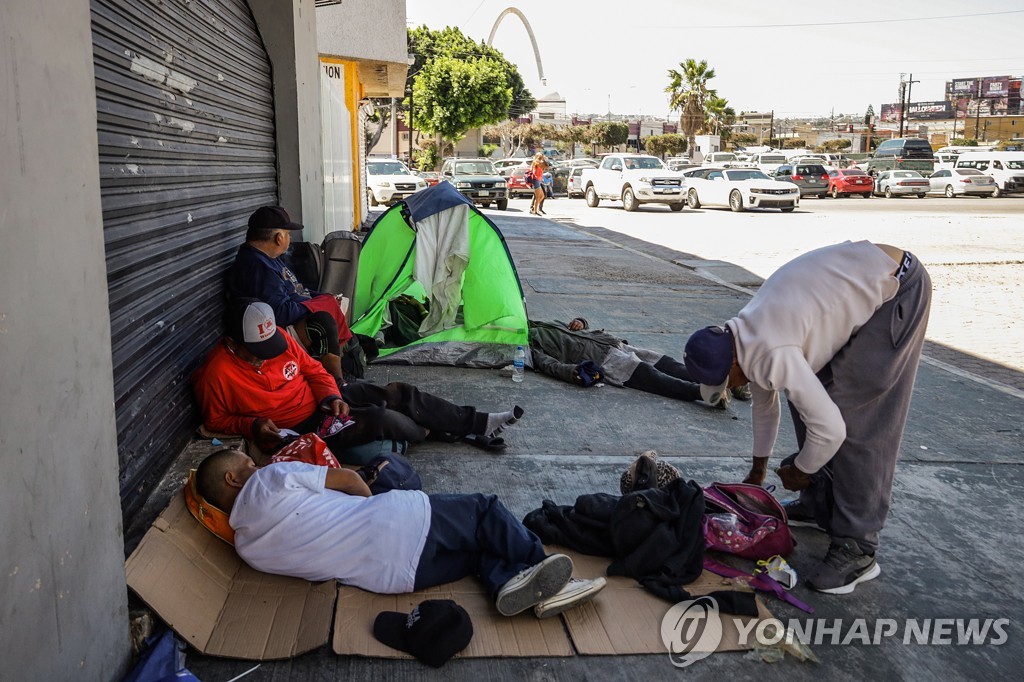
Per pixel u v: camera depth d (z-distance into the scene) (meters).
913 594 3.27
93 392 2.21
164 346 3.60
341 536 2.92
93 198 2.22
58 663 2.02
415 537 2.95
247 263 4.73
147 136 3.44
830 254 3.10
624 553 3.25
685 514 3.28
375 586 2.96
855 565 3.26
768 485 4.22
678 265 13.04
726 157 49.28
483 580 2.98
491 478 4.13
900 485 4.32
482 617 2.89
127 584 2.51
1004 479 4.46
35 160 1.89
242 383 3.86
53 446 1.98
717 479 4.25
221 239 4.75
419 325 6.71
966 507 4.08
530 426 4.94
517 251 14.09
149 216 3.45
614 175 26.41
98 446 2.24
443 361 6.25
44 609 1.94
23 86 1.84
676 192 25.22
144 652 2.53
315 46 7.31
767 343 3.00
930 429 5.21
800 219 22.31
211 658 2.61
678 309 9.09
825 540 3.67
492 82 41.69
